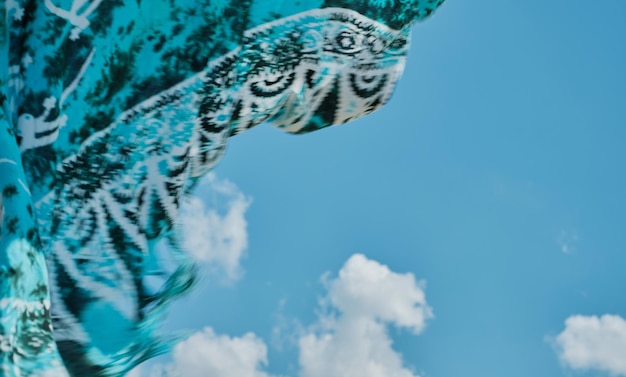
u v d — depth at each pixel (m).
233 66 2.53
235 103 2.57
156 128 2.38
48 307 1.94
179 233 2.36
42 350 1.89
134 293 2.22
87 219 2.22
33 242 1.94
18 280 1.88
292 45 2.66
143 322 2.20
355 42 2.75
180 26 2.47
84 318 2.13
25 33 2.19
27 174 2.12
